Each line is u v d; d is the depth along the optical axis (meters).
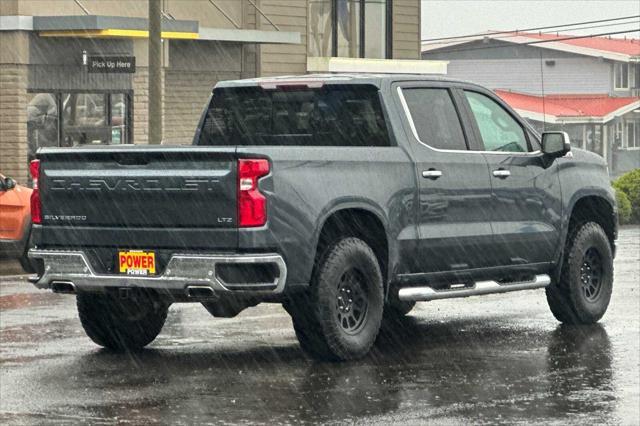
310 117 14.44
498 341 14.38
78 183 12.97
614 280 20.66
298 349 13.72
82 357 13.19
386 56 49.22
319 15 47.00
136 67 38.31
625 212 41.91
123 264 12.80
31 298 18.02
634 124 93.38
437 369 12.59
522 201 14.90
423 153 13.91
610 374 12.34
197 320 15.76
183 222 12.49
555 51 95.06
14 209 22.19
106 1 37.91
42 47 36.12
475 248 14.35
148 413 10.47
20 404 10.82
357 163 13.17
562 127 87.94
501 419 10.33
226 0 42.12
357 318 13.13
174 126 40.41
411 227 13.68
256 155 12.27
